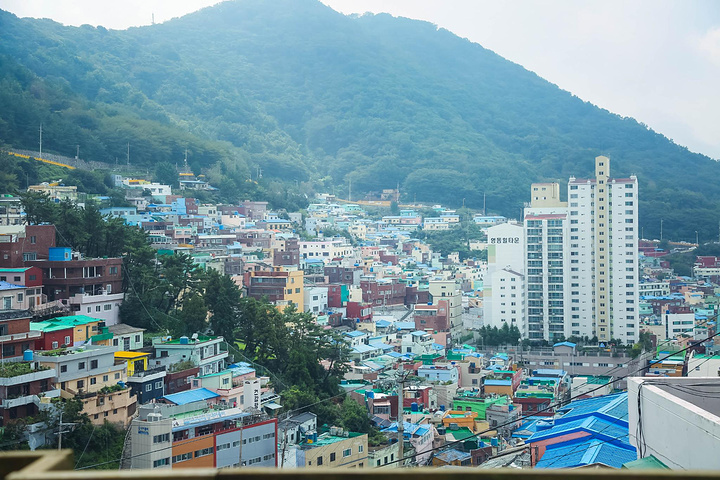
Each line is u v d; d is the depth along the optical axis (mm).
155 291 119062
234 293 122438
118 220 127688
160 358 99312
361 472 10203
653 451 30953
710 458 25906
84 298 103312
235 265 175375
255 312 121062
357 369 136750
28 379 75938
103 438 77562
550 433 67938
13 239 119125
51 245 109188
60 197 191875
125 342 100625
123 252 123625
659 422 30297
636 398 32750
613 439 61656
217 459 77312
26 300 96000
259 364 116500
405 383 129000
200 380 97188
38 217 123188
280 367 119250
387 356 151375
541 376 160375
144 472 9609
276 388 109750
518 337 197000
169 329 113188
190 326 114812
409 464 96312
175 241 189000
